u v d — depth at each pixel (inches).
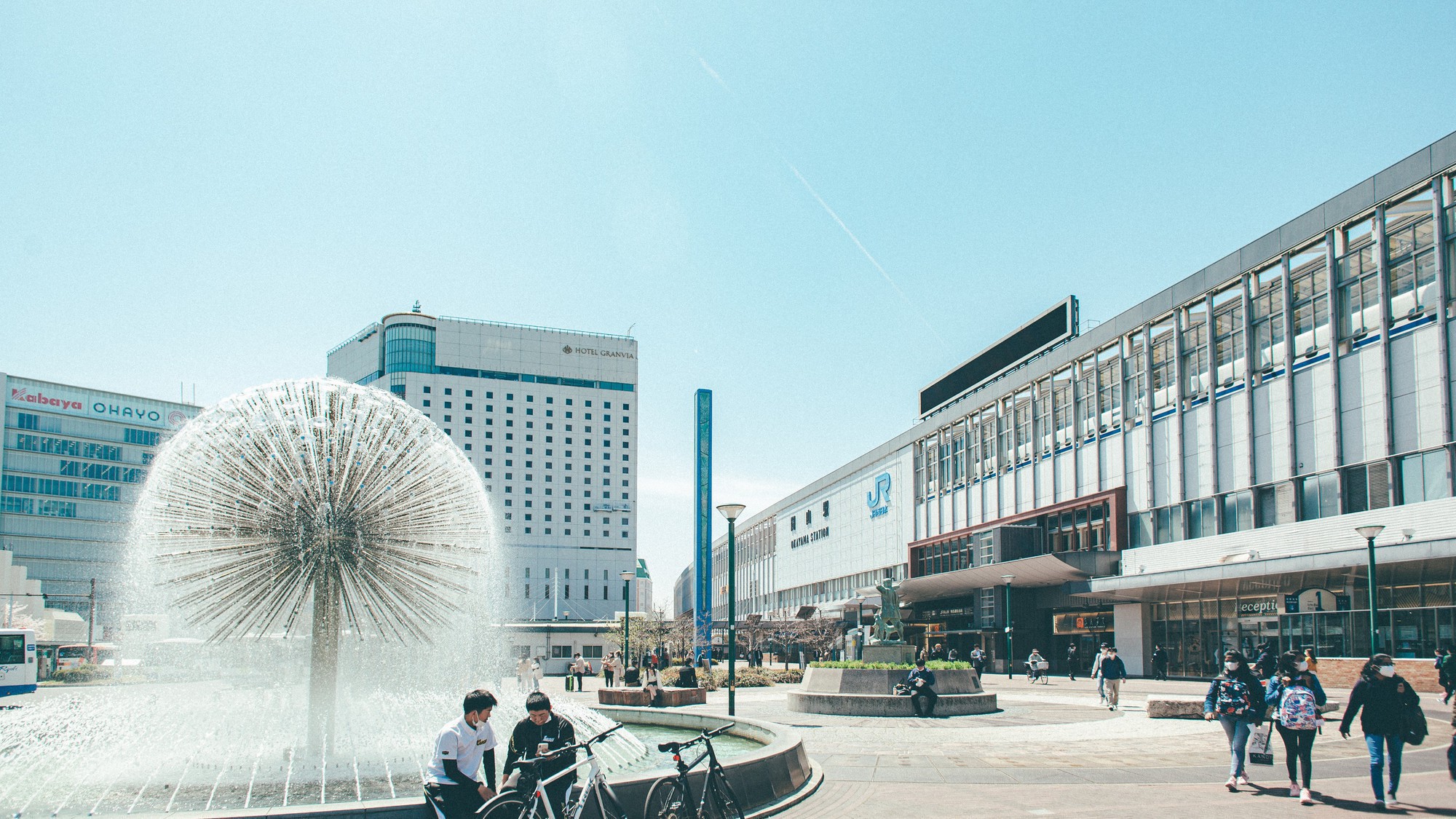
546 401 5802.2
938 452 2493.8
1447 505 1117.7
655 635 2485.2
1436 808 394.3
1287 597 1336.1
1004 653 2006.6
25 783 392.5
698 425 1705.2
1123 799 432.5
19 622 2650.1
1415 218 1193.4
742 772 390.6
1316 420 1326.3
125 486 4534.9
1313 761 538.3
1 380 4220.0
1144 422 1692.9
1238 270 1471.5
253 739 413.4
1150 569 1635.1
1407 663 1091.3
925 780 492.1
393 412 443.2
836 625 2539.4
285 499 412.2
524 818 278.2
